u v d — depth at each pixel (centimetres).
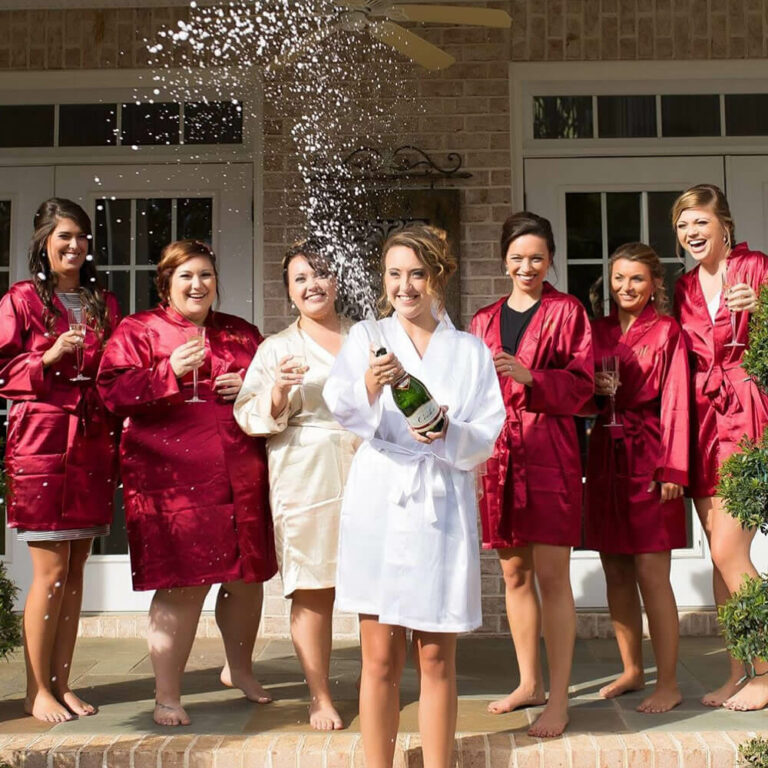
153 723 329
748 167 511
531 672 346
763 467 283
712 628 479
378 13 388
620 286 357
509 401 340
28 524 333
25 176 520
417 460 272
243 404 329
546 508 328
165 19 512
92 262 356
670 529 347
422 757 295
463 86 499
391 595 268
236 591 359
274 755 296
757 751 275
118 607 499
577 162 512
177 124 516
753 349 287
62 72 512
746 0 504
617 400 357
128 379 330
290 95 501
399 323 288
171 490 330
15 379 333
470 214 496
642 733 311
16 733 318
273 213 498
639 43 502
